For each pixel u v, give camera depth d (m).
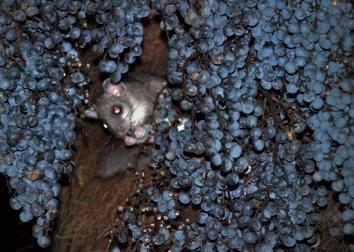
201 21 1.49
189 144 1.49
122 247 1.68
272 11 1.49
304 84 1.49
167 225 1.57
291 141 1.51
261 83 1.50
